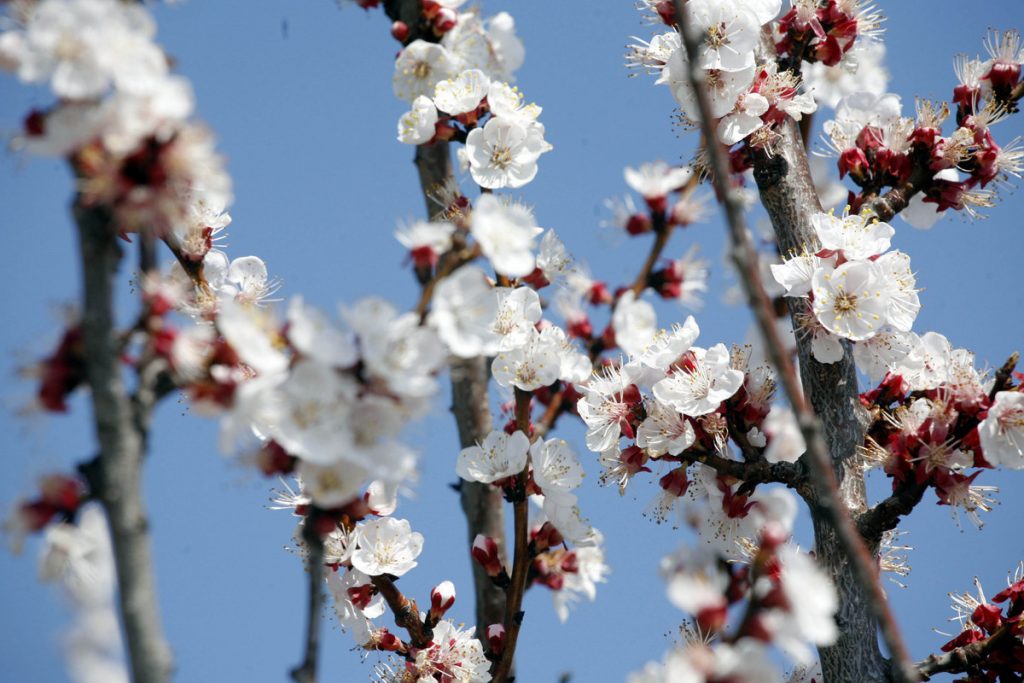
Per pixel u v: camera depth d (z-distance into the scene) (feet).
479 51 28.76
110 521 15.57
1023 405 25.07
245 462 18.06
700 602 16.22
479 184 27.07
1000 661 25.13
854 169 29.99
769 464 26.86
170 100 15.75
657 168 28.53
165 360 16.15
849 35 30.81
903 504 25.29
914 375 27.09
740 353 27.99
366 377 16.43
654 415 26.94
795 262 26.94
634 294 28.14
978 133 29.63
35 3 16.84
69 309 16.11
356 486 17.03
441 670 25.95
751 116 28.37
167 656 15.34
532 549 26.94
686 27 18.70
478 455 26.48
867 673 24.59
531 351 26.76
